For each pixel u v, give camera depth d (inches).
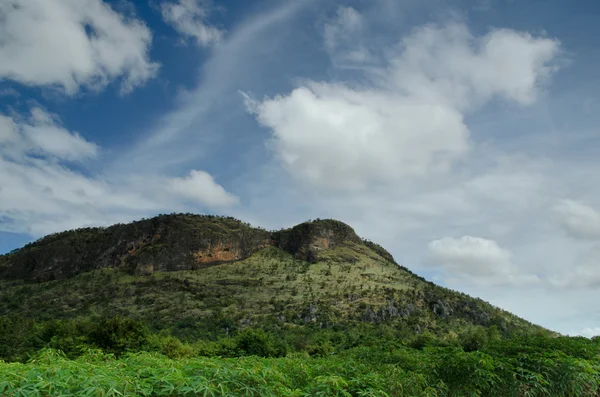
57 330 1942.7
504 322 4375.0
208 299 5083.7
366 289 5265.8
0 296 5723.4
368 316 4266.7
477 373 309.7
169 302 4933.6
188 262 6879.9
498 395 331.3
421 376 307.6
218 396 213.3
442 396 311.9
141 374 229.0
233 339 2217.0
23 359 1656.0
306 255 7347.4
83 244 7751.0
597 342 500.7
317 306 4576.8
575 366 350.0
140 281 6038.4
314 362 393.4
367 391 254.7
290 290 5428.2
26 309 4805.6
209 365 243.1
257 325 3978.8
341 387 257.6
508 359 352.5
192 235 7234.3
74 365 226.4
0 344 1818.4
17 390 175.8
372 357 494.0
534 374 328.5
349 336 2977.4
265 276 6309.1
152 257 6722.4
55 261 7396.7
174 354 1772.9
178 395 211.6
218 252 7204.7
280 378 252.1
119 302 5000.0
